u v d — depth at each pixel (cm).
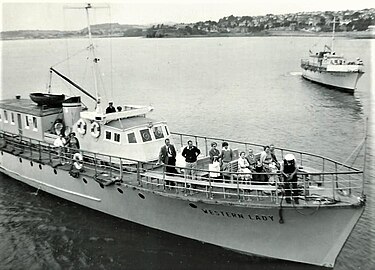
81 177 2216
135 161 1945
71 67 10919
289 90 7000
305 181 1677
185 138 3947
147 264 1836
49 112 2619
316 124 4481
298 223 1703
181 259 1862
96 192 2203
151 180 1981
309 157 3284
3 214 2327
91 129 2266
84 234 2091
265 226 1761
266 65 11369
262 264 1812
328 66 7031
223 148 1992
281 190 1666
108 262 1858
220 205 1761
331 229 1681
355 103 5756
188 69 10488
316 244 1733
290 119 4741
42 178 2544
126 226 2142
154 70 10250
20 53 15762
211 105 5656
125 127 2142
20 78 8519
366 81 7800
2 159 2866
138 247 1962
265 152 1838
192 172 1953
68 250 1959
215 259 1855
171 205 1906
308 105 5622
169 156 1959
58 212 2328
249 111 5225
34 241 2042
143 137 2161
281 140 3869
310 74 7931
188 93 6725
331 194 1727
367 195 2478
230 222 1814
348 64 7050
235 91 6925
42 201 2480
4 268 1817
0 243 2023
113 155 2183
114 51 17762
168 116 4962
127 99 6194
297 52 16038
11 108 2808
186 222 1923
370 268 1791
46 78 8450
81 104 2656
